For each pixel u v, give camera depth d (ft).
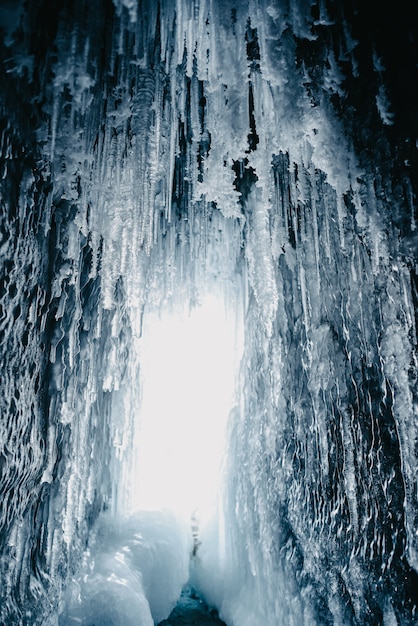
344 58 9.60
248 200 16.03
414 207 9.62
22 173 9.07
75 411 13.50
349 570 12.12
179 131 13.78
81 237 12.48
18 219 9.05
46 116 9.43
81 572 14.29
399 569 10.46
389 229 10.18
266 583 16.63
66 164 10.30
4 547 9.70
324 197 12.47
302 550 14.65
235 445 21.22
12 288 9.07
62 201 10.98
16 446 9.57
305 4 8.84
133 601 14.34
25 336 9.83
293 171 12.26
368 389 11.50
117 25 9.09
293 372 15.80
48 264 10.66
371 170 10.25
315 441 14.24
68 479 12.94
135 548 17.47
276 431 17.02
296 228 13.07
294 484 15.43
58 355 11.82
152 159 11.22
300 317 15.23
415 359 9.99
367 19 8.85
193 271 20.75
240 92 10.41
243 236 18.90
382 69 9.15
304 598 14.05
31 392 10.28
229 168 11.82
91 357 14.82
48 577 11.73
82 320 13.88
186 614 19.45
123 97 10.55
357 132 10.25
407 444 10.06
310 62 9.98
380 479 11.06
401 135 9.44
